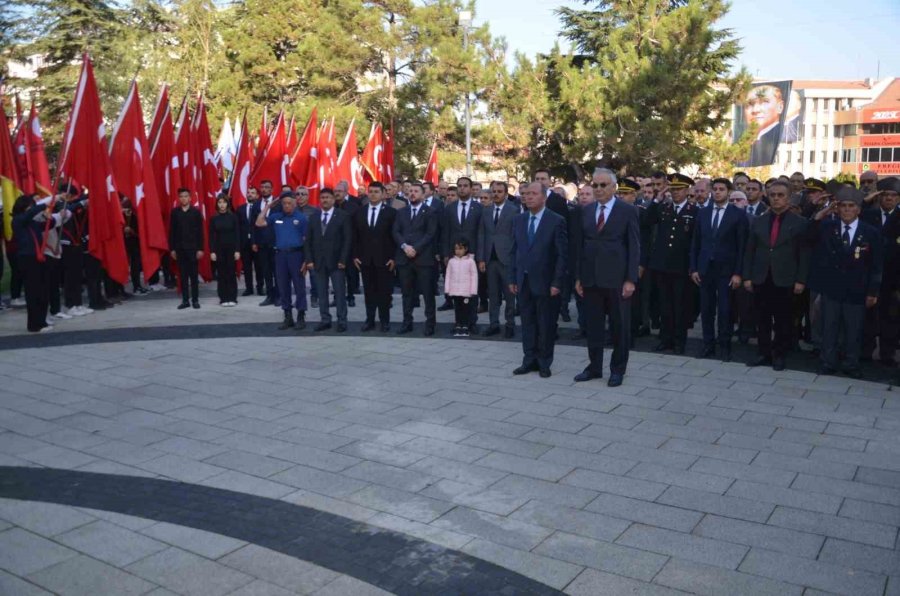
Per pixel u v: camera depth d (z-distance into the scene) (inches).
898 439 247.0
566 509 197.3
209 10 1460.4
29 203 468.4
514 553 174.2
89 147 498.9
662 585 160.1
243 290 628.4
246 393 310.5
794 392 302.5
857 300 320.5
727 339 358.9
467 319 421.7
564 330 443.8
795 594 156.3
